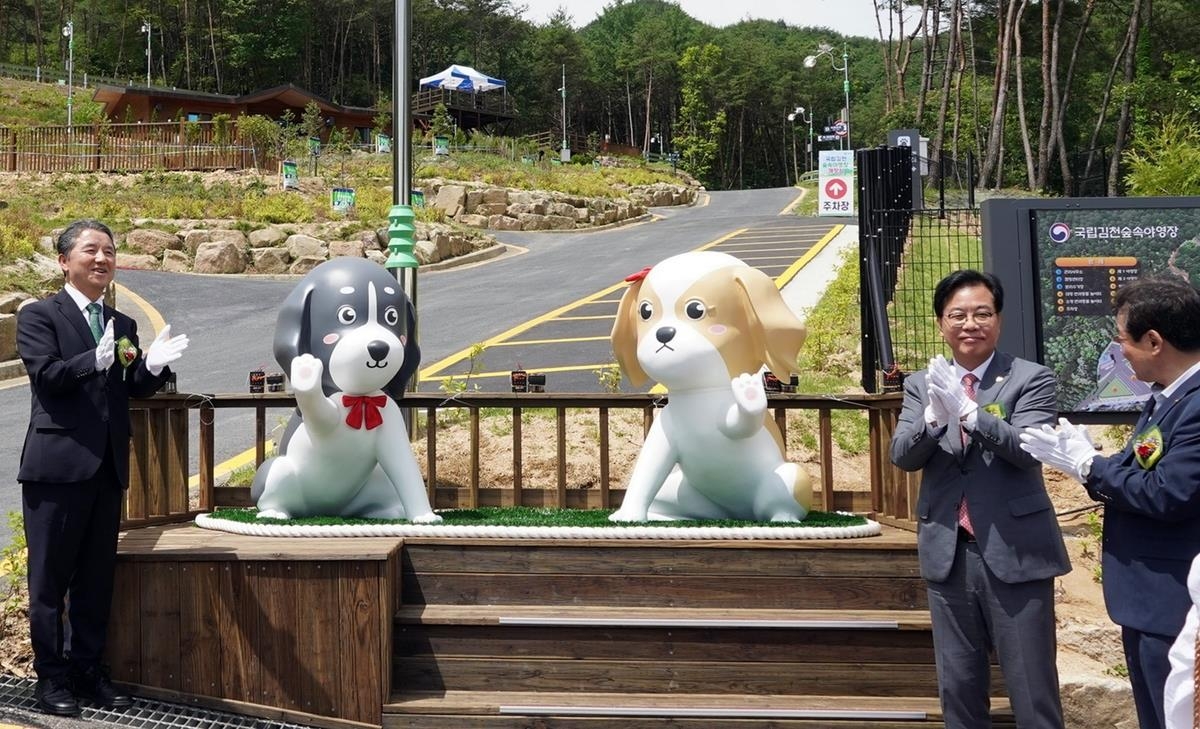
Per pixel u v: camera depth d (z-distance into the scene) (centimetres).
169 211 2762
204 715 476
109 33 9106
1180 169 1764
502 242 3225
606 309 1653
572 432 807
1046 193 4025
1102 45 4931
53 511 463
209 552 489
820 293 1535
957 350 421
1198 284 653
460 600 505
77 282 488
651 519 559
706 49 10469
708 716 459
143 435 582
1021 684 394
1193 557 342
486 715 464
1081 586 625
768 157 11275
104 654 491
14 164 3553
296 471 565
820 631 479
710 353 542
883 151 881
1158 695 348
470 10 9894
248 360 1394
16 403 1223
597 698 473
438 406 641
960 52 5059
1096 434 801
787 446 805
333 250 2544
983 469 403
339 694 473
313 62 8894
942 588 412
